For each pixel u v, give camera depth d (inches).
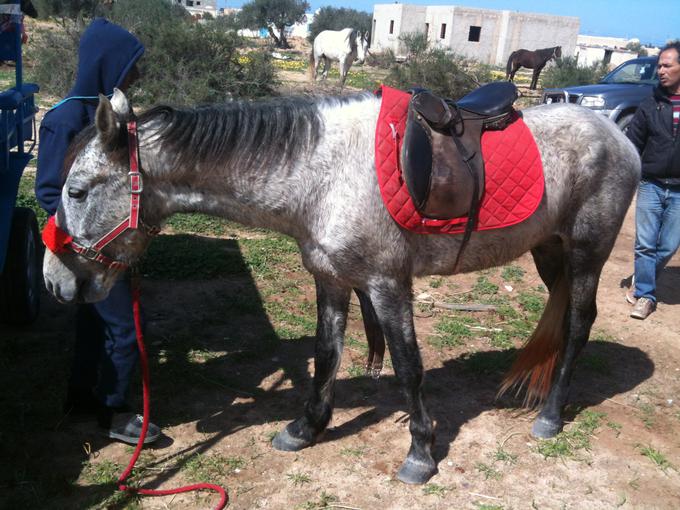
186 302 201.5
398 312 118.7
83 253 109.0
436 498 120.5
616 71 495.8
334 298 126.6
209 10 2938.0
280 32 1849.2
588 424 144.8
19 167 163.2
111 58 118.3
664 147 193.2
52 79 591.2
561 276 146.4
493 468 129.5
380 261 114.3
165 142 107.0
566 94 468.4
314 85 805.9
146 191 109.3
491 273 238.7
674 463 133.2
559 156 128.6
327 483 124.2
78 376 136.6
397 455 133.3
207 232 265.0
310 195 111.9
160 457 130.3
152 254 231.0
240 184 111.5
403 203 111.0
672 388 164.4
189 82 571.2
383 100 114.3
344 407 150.7
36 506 114.7
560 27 1595.7
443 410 150.4
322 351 129.6
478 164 117.5
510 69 1003.3
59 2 1075.9
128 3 904.3
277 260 238.5
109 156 104.3
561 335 144.3
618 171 134.9
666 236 201.8
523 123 126.3
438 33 1590.8
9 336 175.9
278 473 126.7
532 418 148.3
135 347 129.3
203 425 141.8
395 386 159.8
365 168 110.9
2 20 160.6
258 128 108.8
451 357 175.8
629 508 119.6
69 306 197.0
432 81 676.7
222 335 182.5
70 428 137.8
